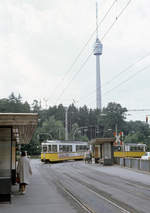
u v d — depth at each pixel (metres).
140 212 9.11
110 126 112.81
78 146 52.38
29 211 9.36
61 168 31.34
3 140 11.53
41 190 14.23
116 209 9.55
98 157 41.16
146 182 17.34
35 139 84.94
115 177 20.53
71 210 9.42
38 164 42.69
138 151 53.69
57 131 103.50
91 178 19.95
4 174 11.32
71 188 14.80
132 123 144.00
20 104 98.19
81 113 148.62
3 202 10.95
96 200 11.26
